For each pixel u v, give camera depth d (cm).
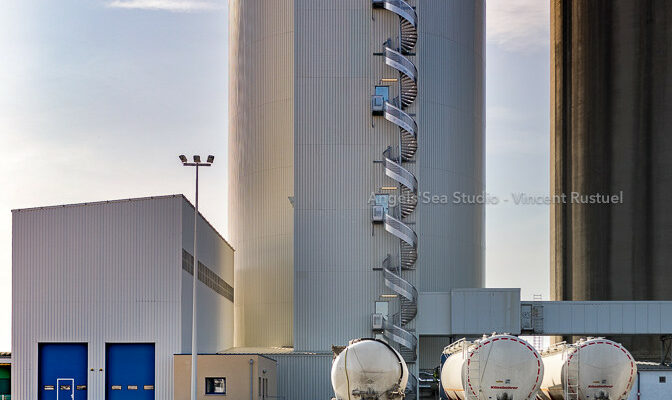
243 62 10350
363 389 5322
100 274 7200
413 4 8600
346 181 8444
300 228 8419
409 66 8462
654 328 8444
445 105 9631
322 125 8488
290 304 9612
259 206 9912
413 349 8188
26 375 7156
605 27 11344
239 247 10150
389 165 8381
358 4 8575
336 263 8375
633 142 11106
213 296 8438
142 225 7219
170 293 7144
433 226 9450
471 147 9950
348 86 8512
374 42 8550
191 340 7462
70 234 7256
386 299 8319
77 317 7181
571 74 11881
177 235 7181
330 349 8294
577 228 11562
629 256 11038
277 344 9662
